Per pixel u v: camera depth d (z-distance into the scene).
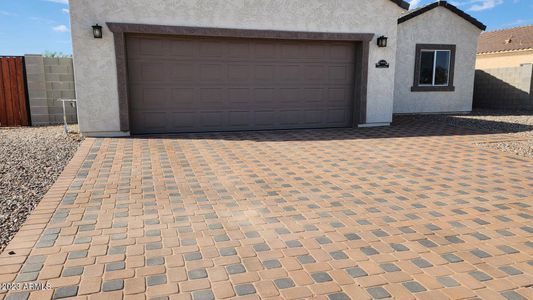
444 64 16.50
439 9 15.88
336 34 11.34
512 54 22.39
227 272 3.55
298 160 7.84
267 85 11.29
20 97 12.70
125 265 3.65
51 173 6.70
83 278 3.42
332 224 4.66
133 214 4.91
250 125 11.34
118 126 10.12
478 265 3.70
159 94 10.47
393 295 3.21
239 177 6.62
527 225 4.65
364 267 3.65
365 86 11.91
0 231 4.35
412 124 13.00
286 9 10.88
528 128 12.21
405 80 15.97
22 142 9.24
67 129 11.13
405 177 6.69
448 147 9.20
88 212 4.95
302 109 11.74
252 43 10.97
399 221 4.76
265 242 4.16
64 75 12.91
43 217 4.77
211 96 10.86
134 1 9.76
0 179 6.25
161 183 6.24
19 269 3.55
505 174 6.91
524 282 3.41
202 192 5.82
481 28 16.62
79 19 9.51
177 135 10.43
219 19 10.38
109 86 9.90
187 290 3.26
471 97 17.11
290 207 5.22
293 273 3.54
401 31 15.58
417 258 3.83
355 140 10.02
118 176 6.59
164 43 10.28
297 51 11.41
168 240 4.18
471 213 5.03
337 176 6.73
